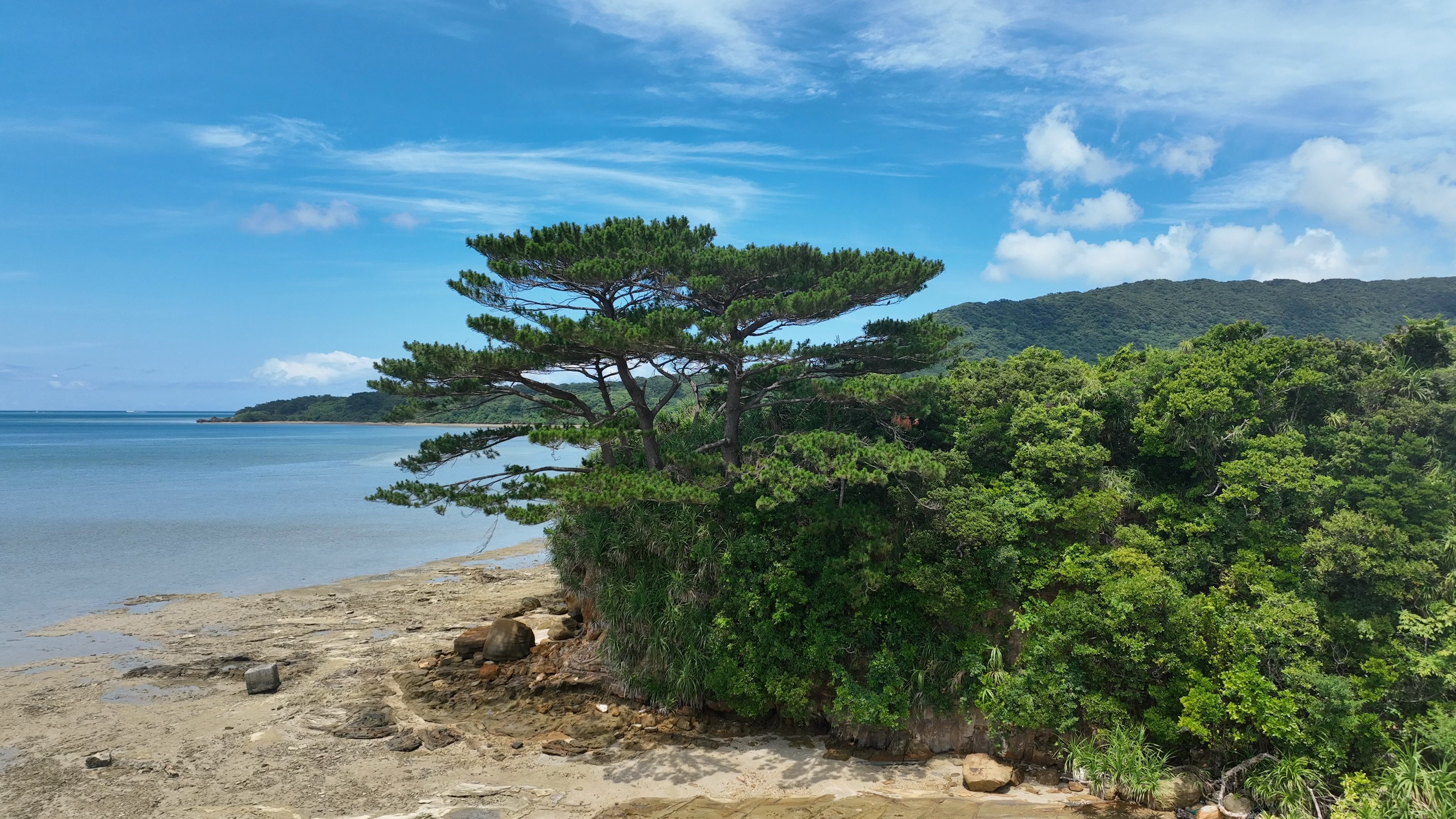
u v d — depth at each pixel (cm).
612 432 2183
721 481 2277
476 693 2303
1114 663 1858
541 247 2309
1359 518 1864
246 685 2350
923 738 2014
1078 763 1827
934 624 2108
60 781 1750
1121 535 2127
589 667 2364
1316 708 1667
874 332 2539
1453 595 1828
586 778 1839
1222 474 2117
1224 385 2206
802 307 2159
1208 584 2062
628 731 2075
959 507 2083
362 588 3700
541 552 4797
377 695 2308
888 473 2181
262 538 4975
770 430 2709
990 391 2520
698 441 2659
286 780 1791
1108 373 2658
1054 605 1975
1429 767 1638
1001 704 1923
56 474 8675
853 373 2634
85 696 2261
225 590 3603
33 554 4288
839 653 2069
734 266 2372
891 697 1958
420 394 2370
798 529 2164
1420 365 2527
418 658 2623
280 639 2853
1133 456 2514
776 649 2042
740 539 2169
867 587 2017
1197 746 1822
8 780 1752
